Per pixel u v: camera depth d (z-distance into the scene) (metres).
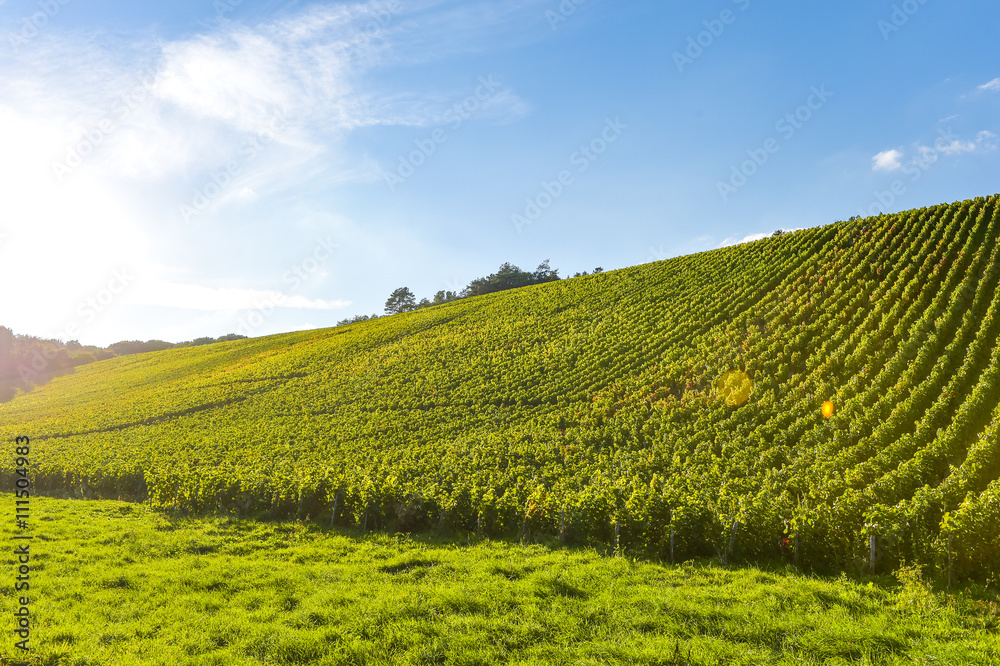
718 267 55.44
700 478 21.53
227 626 10.55
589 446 30.30
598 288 64.38
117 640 9.85
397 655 9.35
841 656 9.02
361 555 16.33
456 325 66.62
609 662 8.91
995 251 34.72
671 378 36.62
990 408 21.91
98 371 86.44
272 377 60.12
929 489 14.84
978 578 11.89
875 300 36.06
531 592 11.98
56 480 30.38
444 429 37.31
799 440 25.27
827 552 13.98
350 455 33.72
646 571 13.73
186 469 27.94
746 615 10.43
